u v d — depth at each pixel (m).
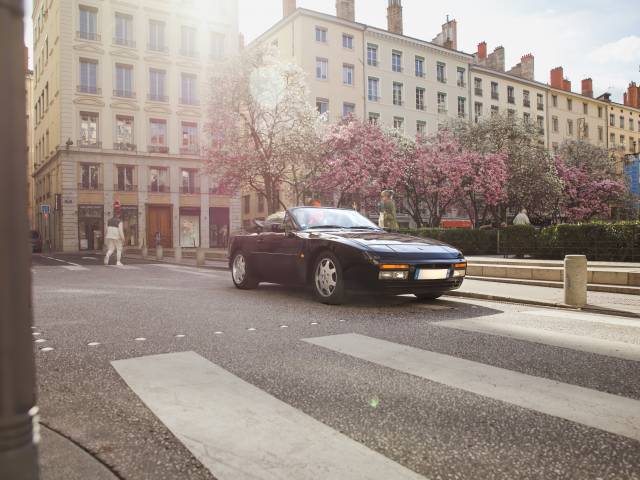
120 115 35.09
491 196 30.02
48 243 35.62
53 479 1.85
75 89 33.62
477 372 3.26
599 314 5.71
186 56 37.56
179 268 14.68
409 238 6.63
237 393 2.86
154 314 5.64
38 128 43.88
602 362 3.50
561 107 58.12
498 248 15.00
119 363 3.52
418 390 2.90
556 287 8.34
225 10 39.59
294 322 5.09
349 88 40.00
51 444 2.15
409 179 31.00
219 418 2.48
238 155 22.39
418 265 5.90
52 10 36.28
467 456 2.07
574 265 6.18
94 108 34.22
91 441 2.22
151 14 36.31
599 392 2.86
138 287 8.73
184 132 37.59
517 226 14.23
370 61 41.56
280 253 7.25
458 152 31.45
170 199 36.78
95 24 34.47
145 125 35.97
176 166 37.00
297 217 7.40
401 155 30.77
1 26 0.92
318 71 38.56
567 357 3.64
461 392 2.87
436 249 6.26
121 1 35.16
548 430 2.33
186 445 2.17
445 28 48.81
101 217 34.38
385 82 42.38
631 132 68.12
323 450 2.12
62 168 33.16
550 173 31.47
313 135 23.73
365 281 5.88
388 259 5.79
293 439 2.23
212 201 38.53
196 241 38.00
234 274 8.53
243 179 23.02
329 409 2.61
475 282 9.09
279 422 2.43
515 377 3.15
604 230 11.86
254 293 7.77
